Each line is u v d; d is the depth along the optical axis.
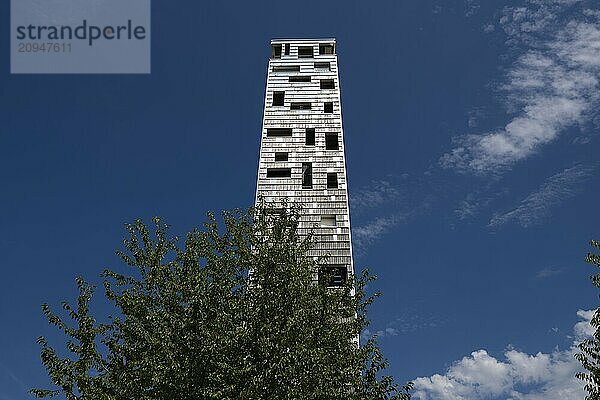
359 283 27.30
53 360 22.05
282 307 23.38
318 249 52.50
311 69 68.00
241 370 20.81
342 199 55.69
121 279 24.97
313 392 21.08
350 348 24.14
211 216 27.34
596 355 23.09
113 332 23.61
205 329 22.42
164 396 21.11
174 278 24.61
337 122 62.16
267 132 61.47
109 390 21.81
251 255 25.44
